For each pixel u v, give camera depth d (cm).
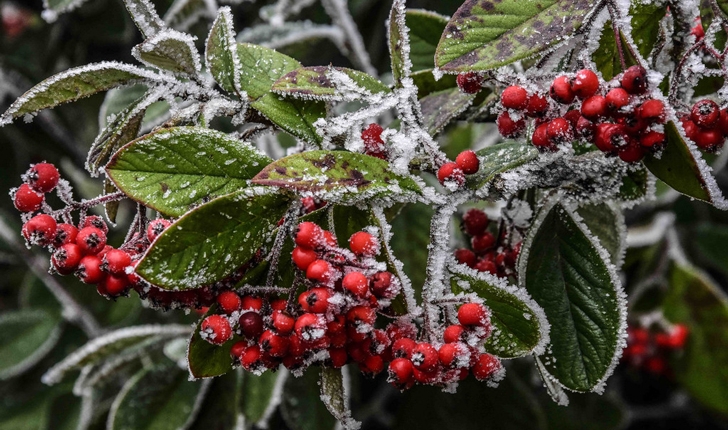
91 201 51
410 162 52
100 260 50
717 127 51
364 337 50
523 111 51
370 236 50
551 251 54
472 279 51
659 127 49
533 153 52
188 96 52
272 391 63
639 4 53
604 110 49
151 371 64
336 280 49
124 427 62
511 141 54
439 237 51
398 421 72
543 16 50
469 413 70
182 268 48
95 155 52
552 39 50
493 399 70
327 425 65
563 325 53
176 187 49
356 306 49
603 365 53
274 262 50
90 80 52
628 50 50
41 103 52
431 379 50
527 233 54
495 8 50
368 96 52
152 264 48
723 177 100
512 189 52
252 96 52
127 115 52
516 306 51
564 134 50
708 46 51
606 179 53
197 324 50
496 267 56
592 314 53
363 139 51
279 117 51
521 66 56
